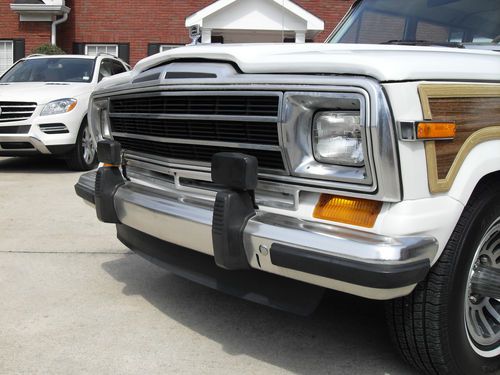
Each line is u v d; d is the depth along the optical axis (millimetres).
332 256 2162
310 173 2354
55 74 9039
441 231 2232
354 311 3465
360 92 2141
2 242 4789
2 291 3697
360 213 2264
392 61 2172
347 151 2277
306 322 3297
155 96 2898
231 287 2805
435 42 3463
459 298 2445
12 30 16641
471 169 2336
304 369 2766
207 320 3307
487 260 2688
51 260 4344
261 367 2777
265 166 2520
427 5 3773
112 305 3504
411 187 2152
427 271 2178
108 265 4254
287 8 14117
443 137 2213
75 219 5633
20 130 7852
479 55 2625
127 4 16812
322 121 2346
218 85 2561
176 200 2836
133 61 17047
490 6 3520
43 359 2824
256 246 2385
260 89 2412
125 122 3303
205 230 2592
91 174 3766
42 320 3271
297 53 2482
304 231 2273
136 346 2973
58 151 8086
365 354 2924
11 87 8320
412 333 2467
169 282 3914
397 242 2109
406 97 2121
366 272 2080
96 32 16938
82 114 8336
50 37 16562
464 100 2318
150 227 2951
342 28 4125
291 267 2271
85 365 2773
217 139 2650
